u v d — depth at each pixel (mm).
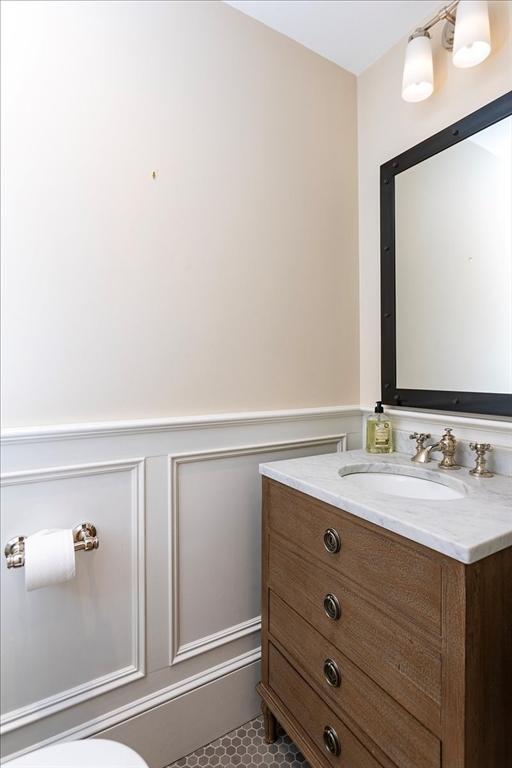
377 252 1499
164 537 1157
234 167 1271
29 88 956
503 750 703
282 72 1378
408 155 1351
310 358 1455
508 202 1077
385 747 783
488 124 1115
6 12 934
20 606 964
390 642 778
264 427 1342
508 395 1085
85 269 1033
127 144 1086
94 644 1059
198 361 1214
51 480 995
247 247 1302
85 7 1026
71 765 717
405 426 1384
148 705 1120
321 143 1474
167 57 1148
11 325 948
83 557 1042
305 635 1025
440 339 1267
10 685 956
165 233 1148
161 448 1149
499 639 693
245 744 1216
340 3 1249
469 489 973
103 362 1063
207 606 1244
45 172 977
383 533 796
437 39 1264
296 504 1061
